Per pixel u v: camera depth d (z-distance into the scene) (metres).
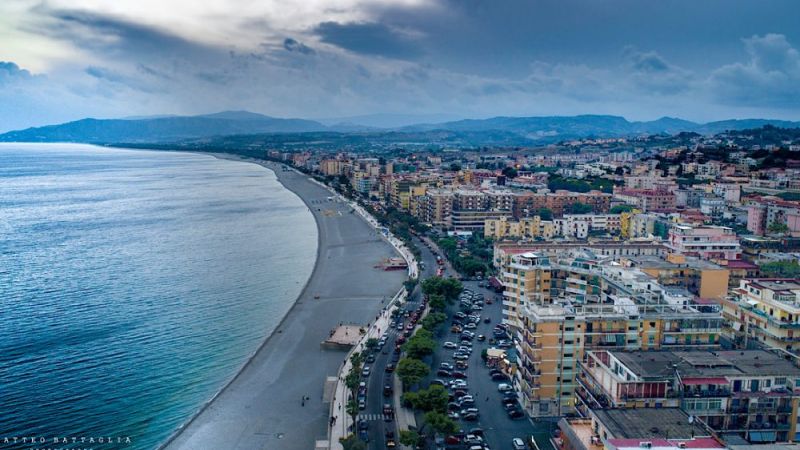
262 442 188.88
